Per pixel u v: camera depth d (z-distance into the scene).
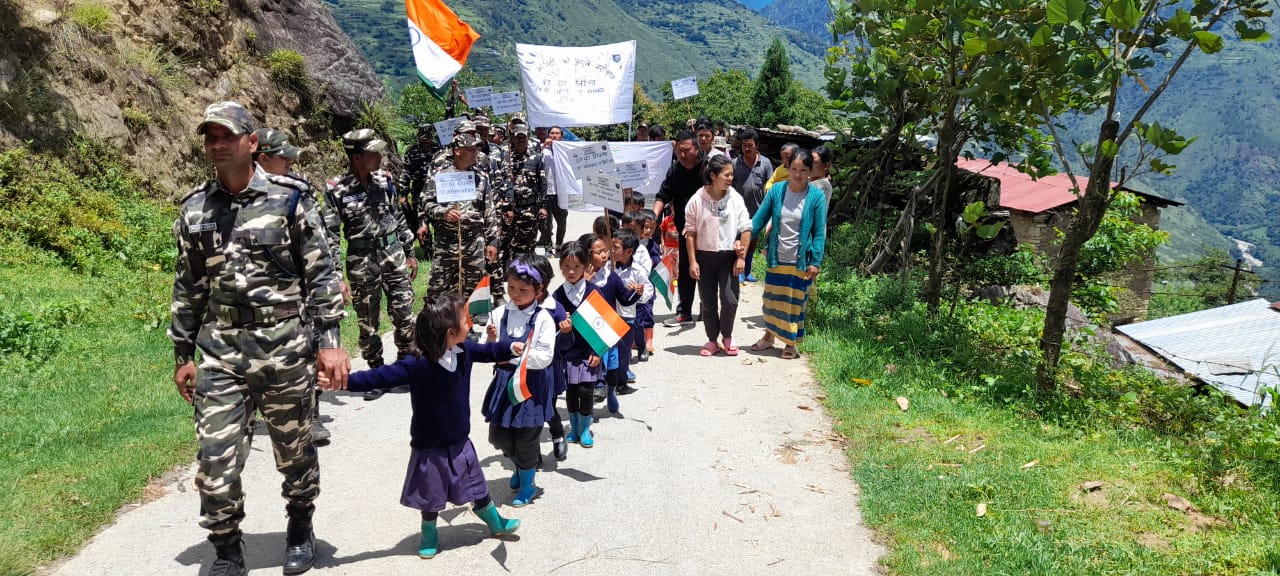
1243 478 5.31
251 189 3.70
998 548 4.39
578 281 5.95
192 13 14.37
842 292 10.70
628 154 13.06
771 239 8.10
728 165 7.78
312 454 4.06
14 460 5.01
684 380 7.46
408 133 18.55
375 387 4.02
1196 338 18.62
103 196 10.97
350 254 6.49
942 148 10.04
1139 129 6.41
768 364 8.02
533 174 10.59
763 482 5.37
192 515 4.65
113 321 8.00
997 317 10.20
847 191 13.68
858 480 5.37
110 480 4.87
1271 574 4.02
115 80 12.38
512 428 4.78
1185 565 4.20
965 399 7.10
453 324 4.02
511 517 4.80
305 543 4.15
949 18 8.50
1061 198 21.08
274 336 3.77
